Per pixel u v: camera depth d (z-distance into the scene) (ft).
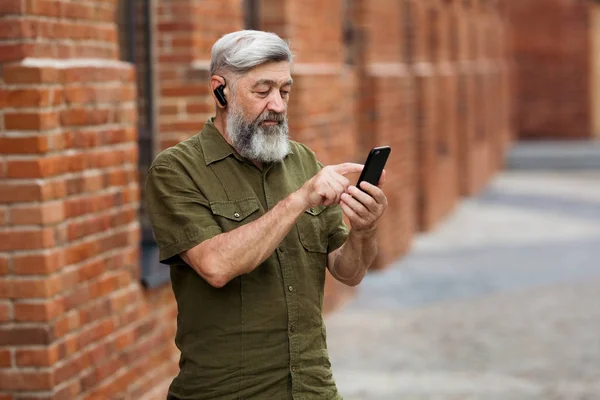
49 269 17.12
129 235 20.44
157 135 25.46
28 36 16.92
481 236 56.03
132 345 20.72
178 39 25.12
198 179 12.97
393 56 48.01
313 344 13.25
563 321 35.09
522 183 85.66
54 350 17.34
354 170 12.86
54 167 17.35
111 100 19.48
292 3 30.40
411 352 30.81
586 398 26.03
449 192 64.80
